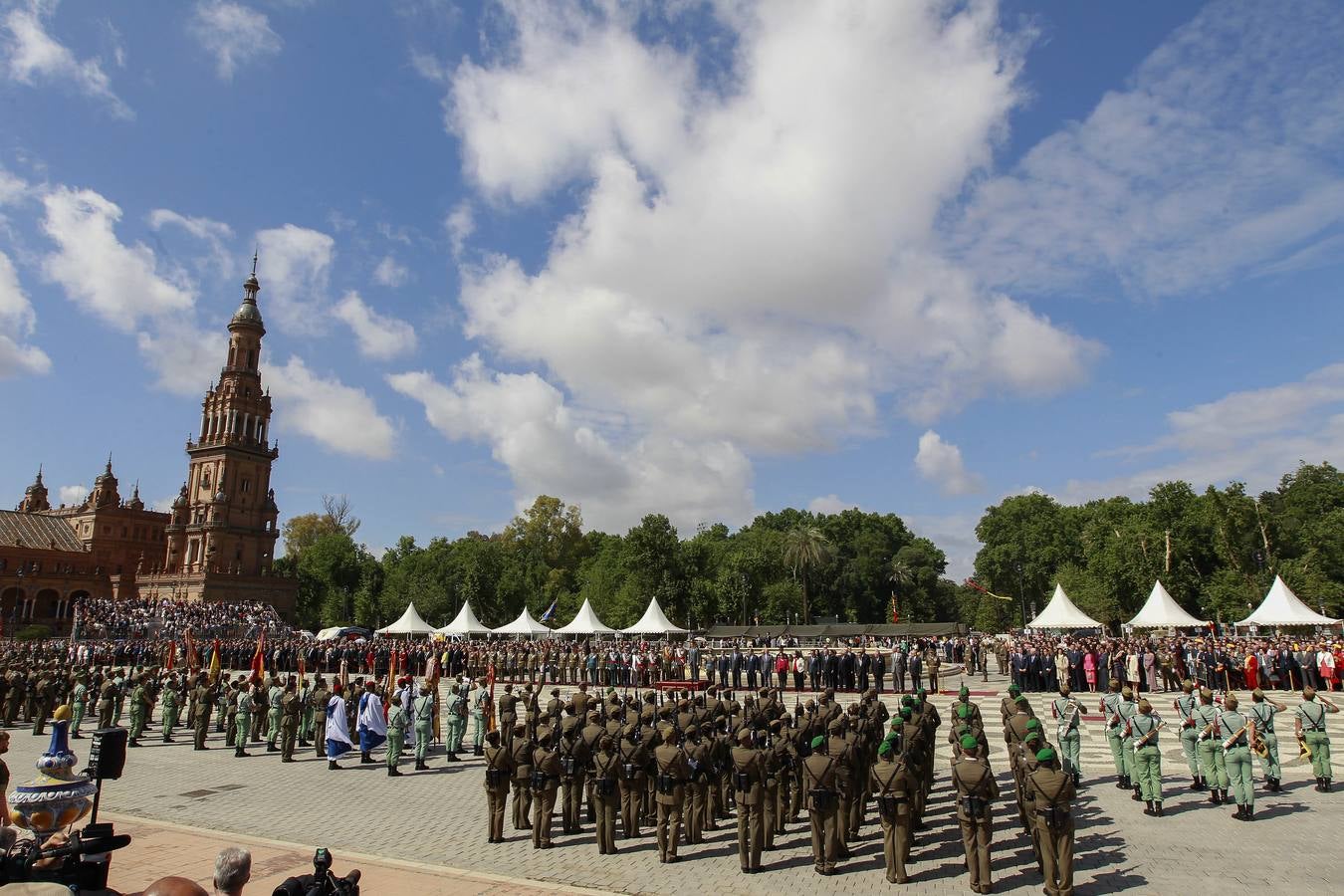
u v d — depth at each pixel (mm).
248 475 101500
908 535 137250
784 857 12805
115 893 6918
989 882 10867
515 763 14383
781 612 92812
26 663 32938
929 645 47844
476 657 44938
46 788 8133
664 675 41469
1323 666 30703
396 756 20594
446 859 12742
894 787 11547
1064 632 62938
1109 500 87312
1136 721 15312
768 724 16219
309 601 106062
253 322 106375
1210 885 10914
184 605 81375
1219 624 54562
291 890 6121
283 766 22062
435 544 105438
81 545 114312
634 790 14117
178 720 30125
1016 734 14641
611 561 94375
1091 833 13742
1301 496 78438
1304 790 16641
